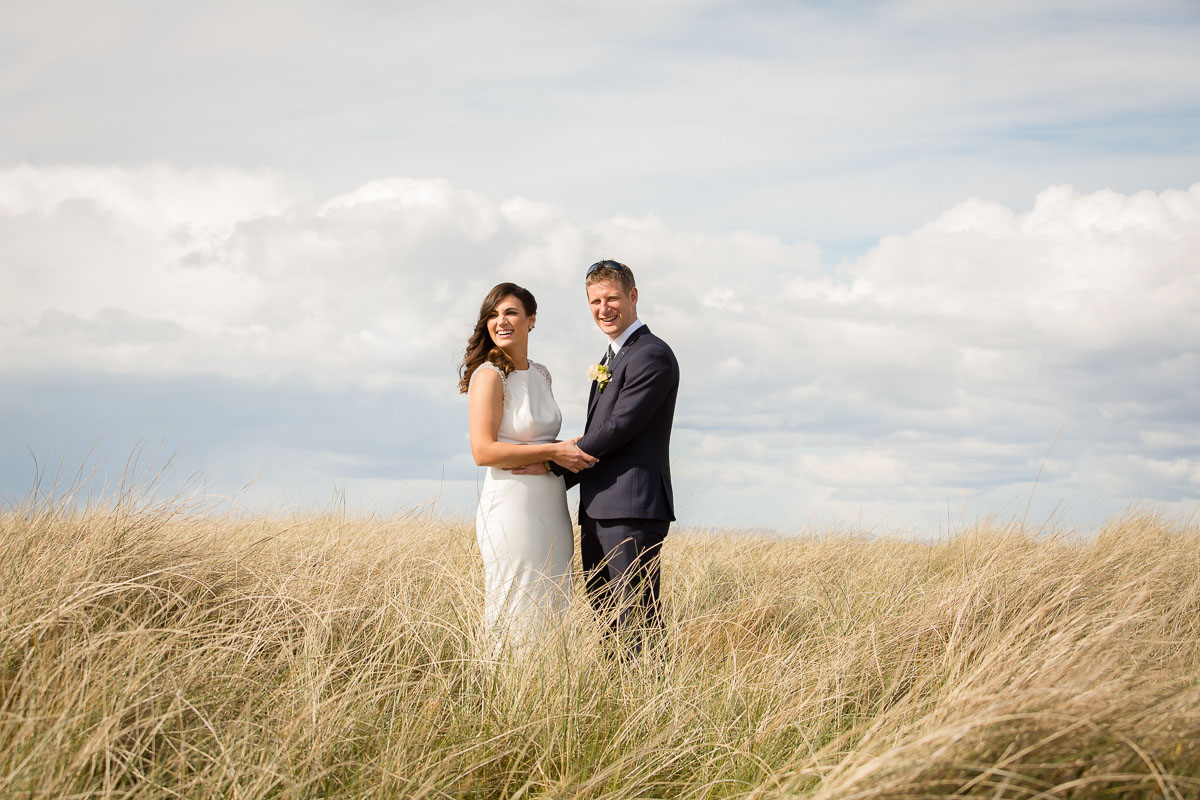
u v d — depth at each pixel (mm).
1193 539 7145
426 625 4078
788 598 5680
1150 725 2494
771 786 2947
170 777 2746
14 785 2391
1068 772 2305
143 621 3525
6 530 4266
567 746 3156
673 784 3098
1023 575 4934
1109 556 5754
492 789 3051
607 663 3814
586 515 4871
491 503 4789
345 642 3814
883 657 4148
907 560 6809
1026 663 3254
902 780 2283
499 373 4793
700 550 7438
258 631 3713
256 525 6238
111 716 2674
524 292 4895
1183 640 3877
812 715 3506
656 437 4887
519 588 4645
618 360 4871
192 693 3146
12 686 2922
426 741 3139
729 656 4223
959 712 2799
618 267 4941
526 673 3648
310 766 2844
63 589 3625
